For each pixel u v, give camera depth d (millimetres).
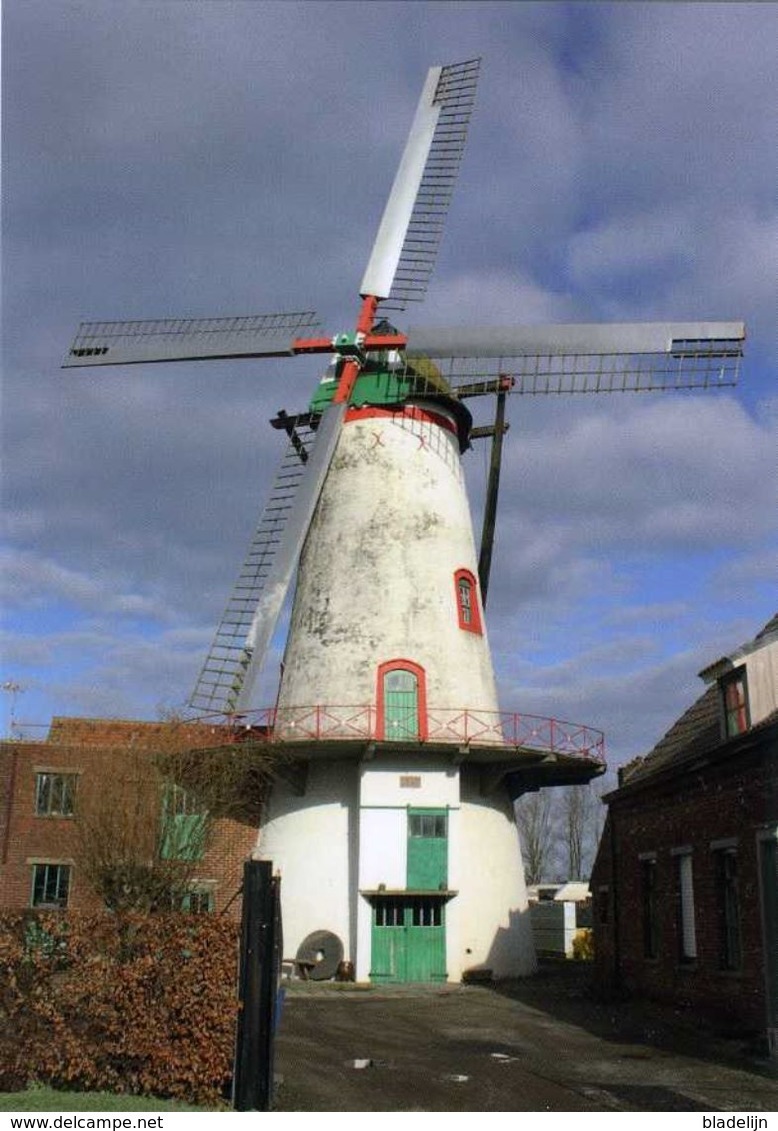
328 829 27719
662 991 21078
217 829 28609
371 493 29719
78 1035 11430
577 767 30141
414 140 33312
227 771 26266
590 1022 18969
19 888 28875
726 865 18297
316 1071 13742
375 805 26984
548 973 30141
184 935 11633
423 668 28156
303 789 28375
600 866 26375
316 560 29844
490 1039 16828
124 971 11469
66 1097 10867
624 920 23844
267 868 11938
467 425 32500
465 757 27500
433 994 23891
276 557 28672
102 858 23672
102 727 31953
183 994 11445
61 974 11555
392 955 26328
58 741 30797
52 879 29078
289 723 28047
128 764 25703
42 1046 11391
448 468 30906
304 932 27062
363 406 30688
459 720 28016
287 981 25859
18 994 11461
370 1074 13617
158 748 25922
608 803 25094
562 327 29234
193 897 27562
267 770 27453
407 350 30297
